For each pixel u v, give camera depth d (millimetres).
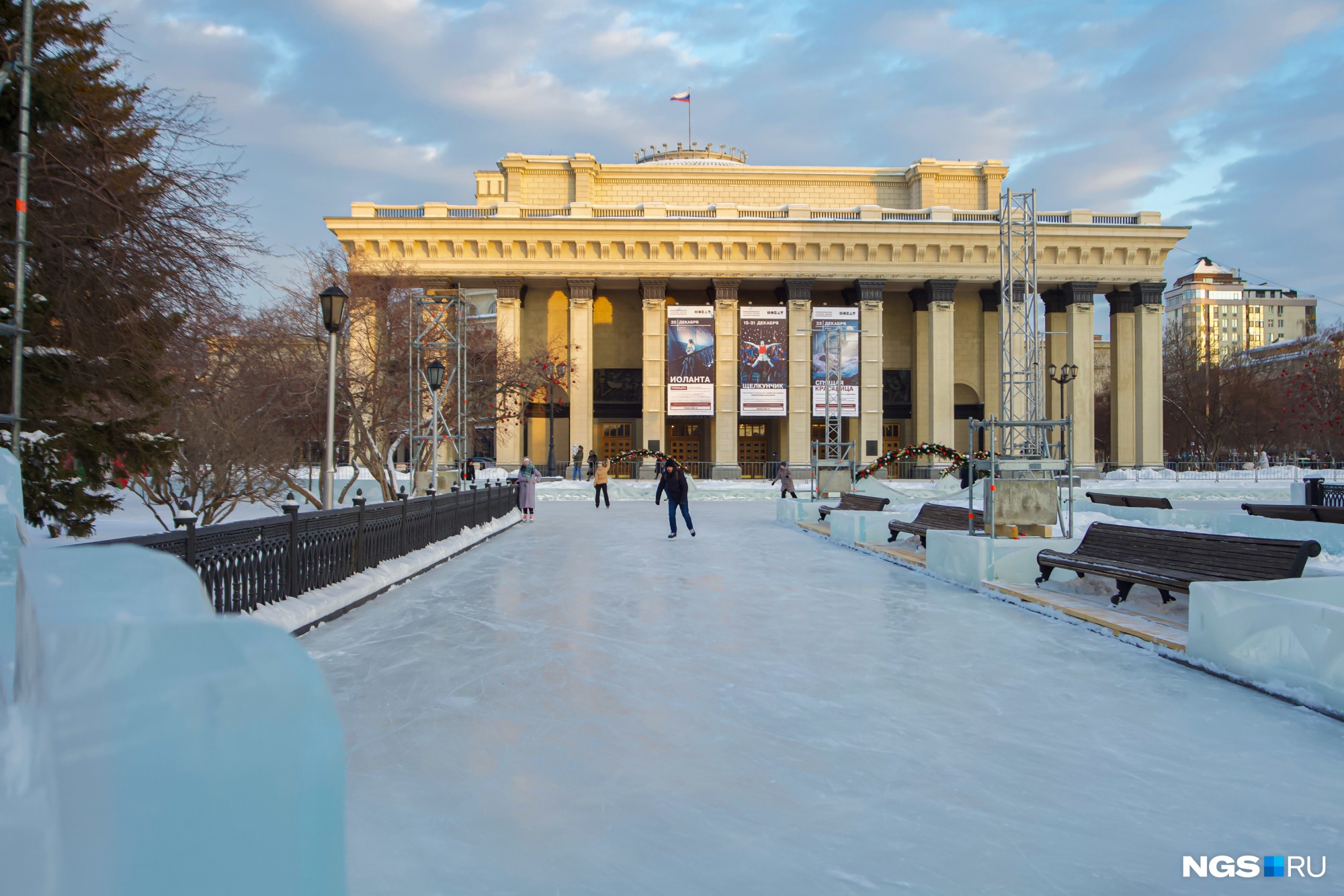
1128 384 49125
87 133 9516
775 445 50781
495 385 35312
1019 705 4934
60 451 9984
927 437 48219
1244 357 62750
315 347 22156
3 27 8906
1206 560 7070
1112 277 47750
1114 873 2885
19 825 1452
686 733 4402
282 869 1477
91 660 1414
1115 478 42812
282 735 1498
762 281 48031
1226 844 3125
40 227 8945
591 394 46656
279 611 6719
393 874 2818
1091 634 6930
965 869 2910
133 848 1388
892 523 13484
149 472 11820
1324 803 3525
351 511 8852
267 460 18750
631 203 52000
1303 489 21281
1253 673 5293
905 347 52250
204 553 5773
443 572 10977
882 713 4754
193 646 1482
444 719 4629
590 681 5438
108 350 10062
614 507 27266
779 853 3027
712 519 21516
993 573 9219
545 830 3203
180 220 10438
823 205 52688
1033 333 13078
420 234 45469
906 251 47094
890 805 3471
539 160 51156
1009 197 13008
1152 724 4578
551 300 49969
